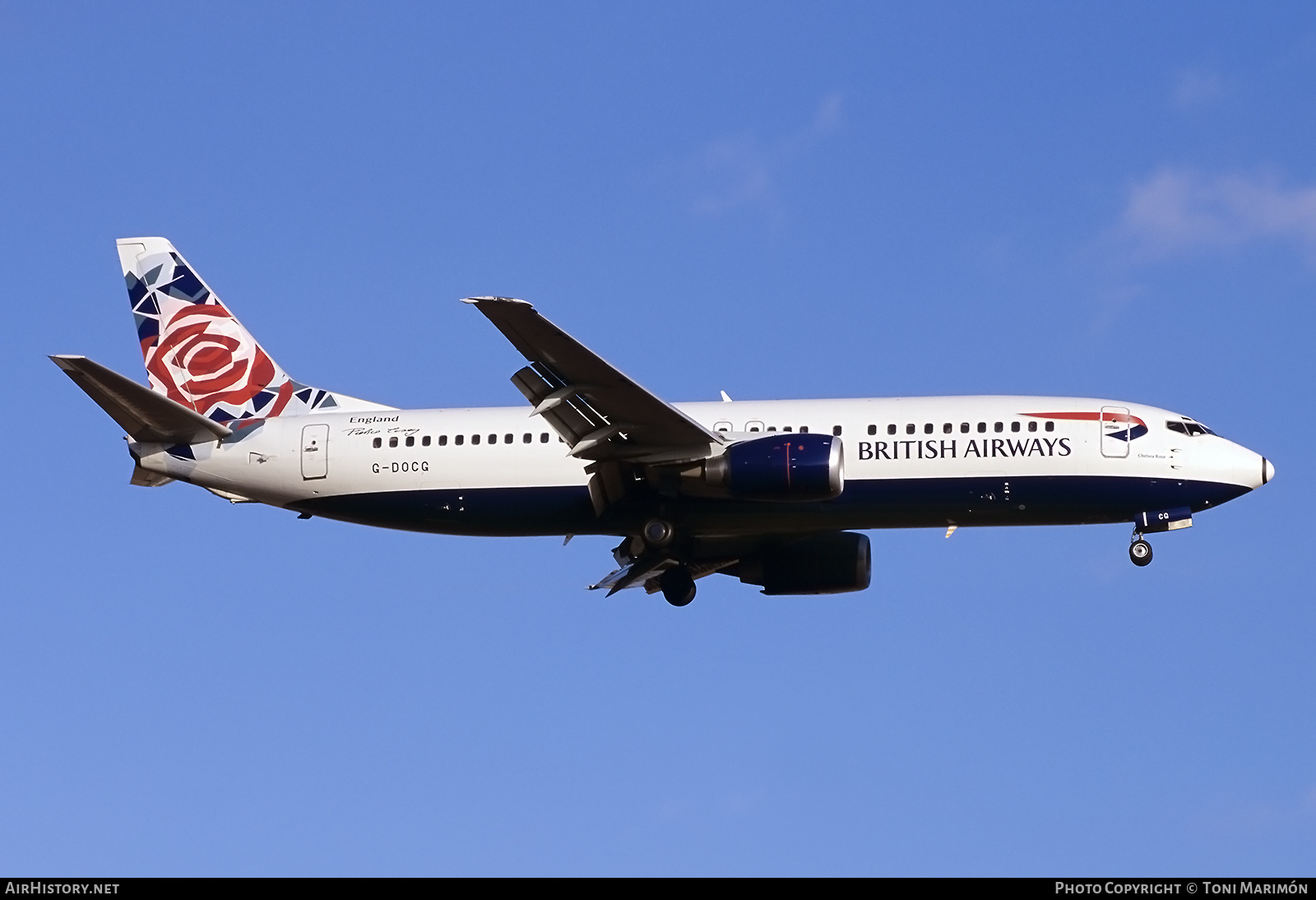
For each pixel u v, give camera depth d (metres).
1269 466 135.88
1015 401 139.12
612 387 127.69
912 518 138.50
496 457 143.12
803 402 141.50
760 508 139.12
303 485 146.00
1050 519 137.50
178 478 148.12
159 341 157.12
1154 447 135.62
